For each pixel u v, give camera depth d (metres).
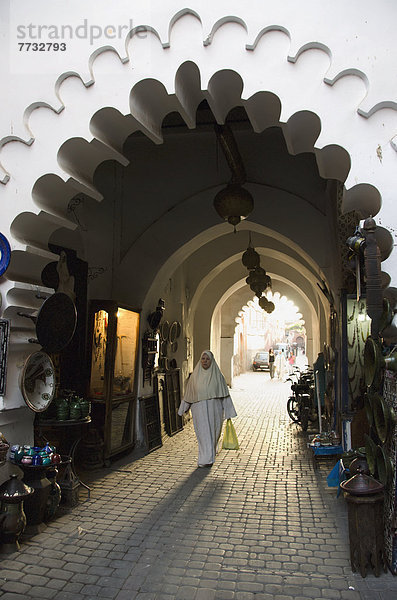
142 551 3.71
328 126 3.27
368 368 3.71
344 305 6.04
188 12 3.56
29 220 3.87
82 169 4.06
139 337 7.64
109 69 3.69
